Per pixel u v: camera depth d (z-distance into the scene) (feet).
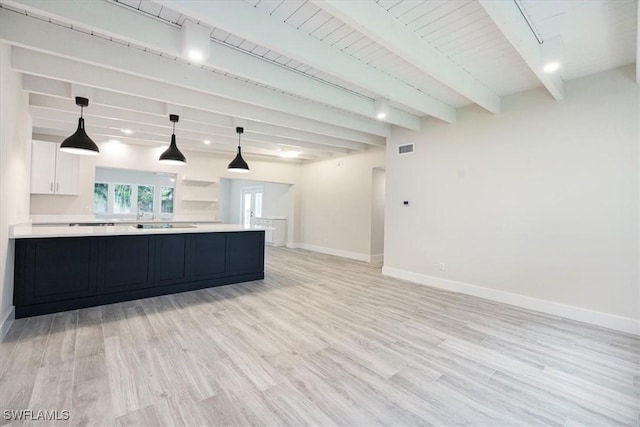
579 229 11.16
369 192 22.75
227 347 8.45
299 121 16.07
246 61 9.73
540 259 12.11
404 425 5.58
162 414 5.72
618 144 10.35
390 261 17.94
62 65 9.73
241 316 10.83
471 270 14.23
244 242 15.76
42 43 7.97
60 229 11.70
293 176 28.96
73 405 5.88
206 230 14.14
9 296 9.53
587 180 10.99
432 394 6.53
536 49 8.46
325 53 9.14
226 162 25.26
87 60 8.61
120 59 9.14
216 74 11.13
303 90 11.32
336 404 6.13
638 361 8.04
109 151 20.65
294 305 12.19
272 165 27.76
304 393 6.46
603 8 7.26
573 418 5.84
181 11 6.54
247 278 15.92
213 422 5.56
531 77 11.33
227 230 14.92
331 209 25.95
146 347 8.32
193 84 10.61
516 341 9.20
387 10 7.56
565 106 11.49
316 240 27.50
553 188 11.78
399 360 7.94
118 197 31.81
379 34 7.47
